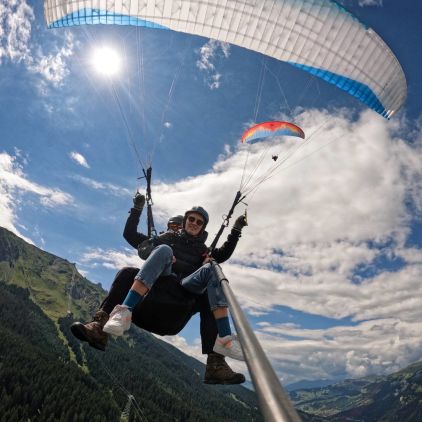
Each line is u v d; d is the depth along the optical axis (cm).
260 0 792
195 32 830
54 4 809
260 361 175
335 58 889
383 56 902
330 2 799
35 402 12019
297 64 893
